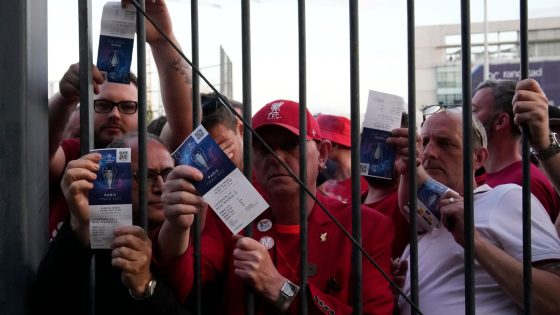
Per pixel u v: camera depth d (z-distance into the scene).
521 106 1.79
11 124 1.65
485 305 2.07
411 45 1.75
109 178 1.67
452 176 2.37
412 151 1.76
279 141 2.05
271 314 1.92
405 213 2.41
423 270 2.24
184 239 1.73
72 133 3.00
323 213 2.11
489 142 3.06
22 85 1.65
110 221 1.67
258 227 2.11
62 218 2.53
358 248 1.73
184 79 2.25
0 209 1.65
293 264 2.04
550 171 1.87
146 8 2.02
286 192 2.04
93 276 1.74
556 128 2.92
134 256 1.66
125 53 1.75
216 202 1.69
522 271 1.91
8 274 1.66
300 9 1.74
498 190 2.20
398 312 2.26
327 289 1.98
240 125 2.96
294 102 2.14
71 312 1.78
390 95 1.97
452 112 2.41
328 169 3.47
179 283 1.78
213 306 2.01
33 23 1.70
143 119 1.74
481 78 26.25
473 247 1.76
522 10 1.78
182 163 1.71
